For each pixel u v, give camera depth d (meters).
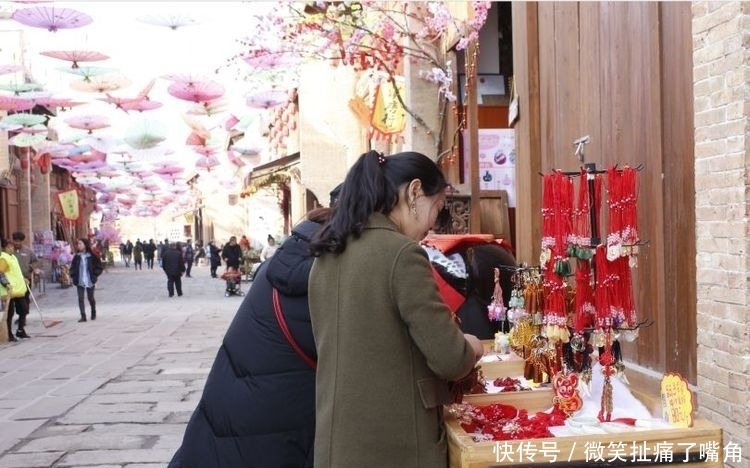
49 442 5.57
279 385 2.61
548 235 2.93
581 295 2.87
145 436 5.71
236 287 21.45
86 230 53.00
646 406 2.77
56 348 10.93
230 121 23.66
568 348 2.99
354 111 11.77
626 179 2.71
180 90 15.60
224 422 2.68
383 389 2.13
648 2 4.58
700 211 3.98
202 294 22.47
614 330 2.78
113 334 12.49
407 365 2.16
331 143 14.45
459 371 2.12
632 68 4.83
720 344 3.82
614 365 2.79
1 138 18.88
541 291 3.24
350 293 2.18
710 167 3.89
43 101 17.53
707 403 3.93
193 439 2.76
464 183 9.55
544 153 6.44
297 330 2.59
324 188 14.41
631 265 2.78
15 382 8.21
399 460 2.13
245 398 2.64
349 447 2.12
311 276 2.34
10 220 24.73
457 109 9.73
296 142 24.11
